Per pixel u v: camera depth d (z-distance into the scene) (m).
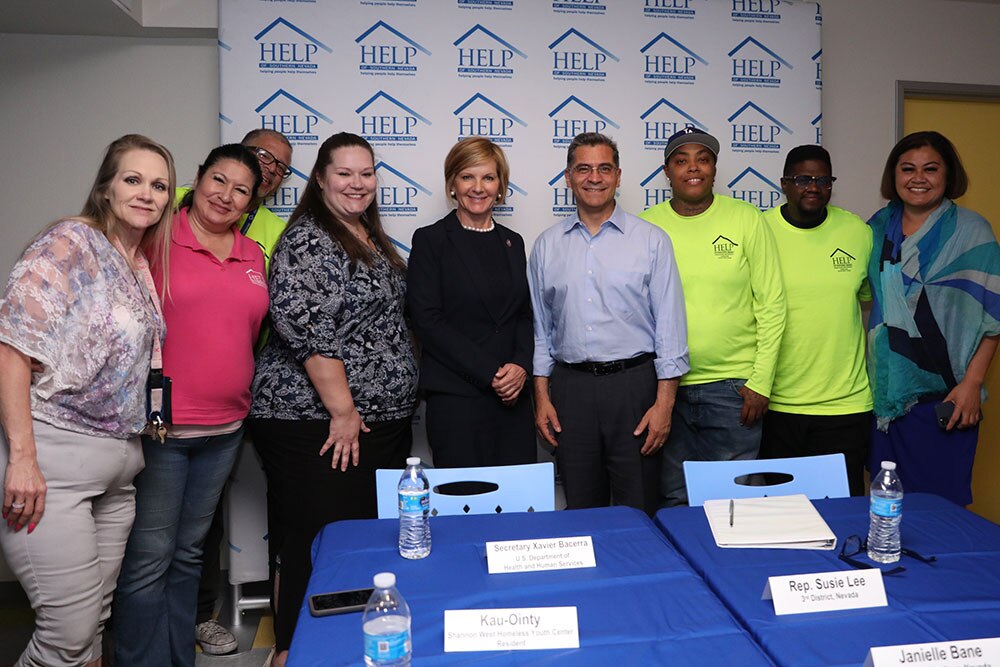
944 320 2.61
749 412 2.56
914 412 2.64
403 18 2.84
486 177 2.44
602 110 2.99
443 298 2.45
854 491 2.68
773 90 3.10
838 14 3.32
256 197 2.46
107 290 1.77
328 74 2.81
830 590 1.23
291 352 2.27
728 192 3.10
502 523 1.62
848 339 2.65
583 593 1.28
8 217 2.95
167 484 2.09
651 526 1.59
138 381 1.85
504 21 2.91
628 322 2.44
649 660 1.07
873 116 3.39
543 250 2.56
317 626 1.18
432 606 1.24
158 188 1.84
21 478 1.64
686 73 3.03
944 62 3.44
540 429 2.57
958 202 3.64
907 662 1.04
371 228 2.49
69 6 2.62
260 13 2.75
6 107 2.92
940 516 1.64
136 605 2.12
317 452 2.25
